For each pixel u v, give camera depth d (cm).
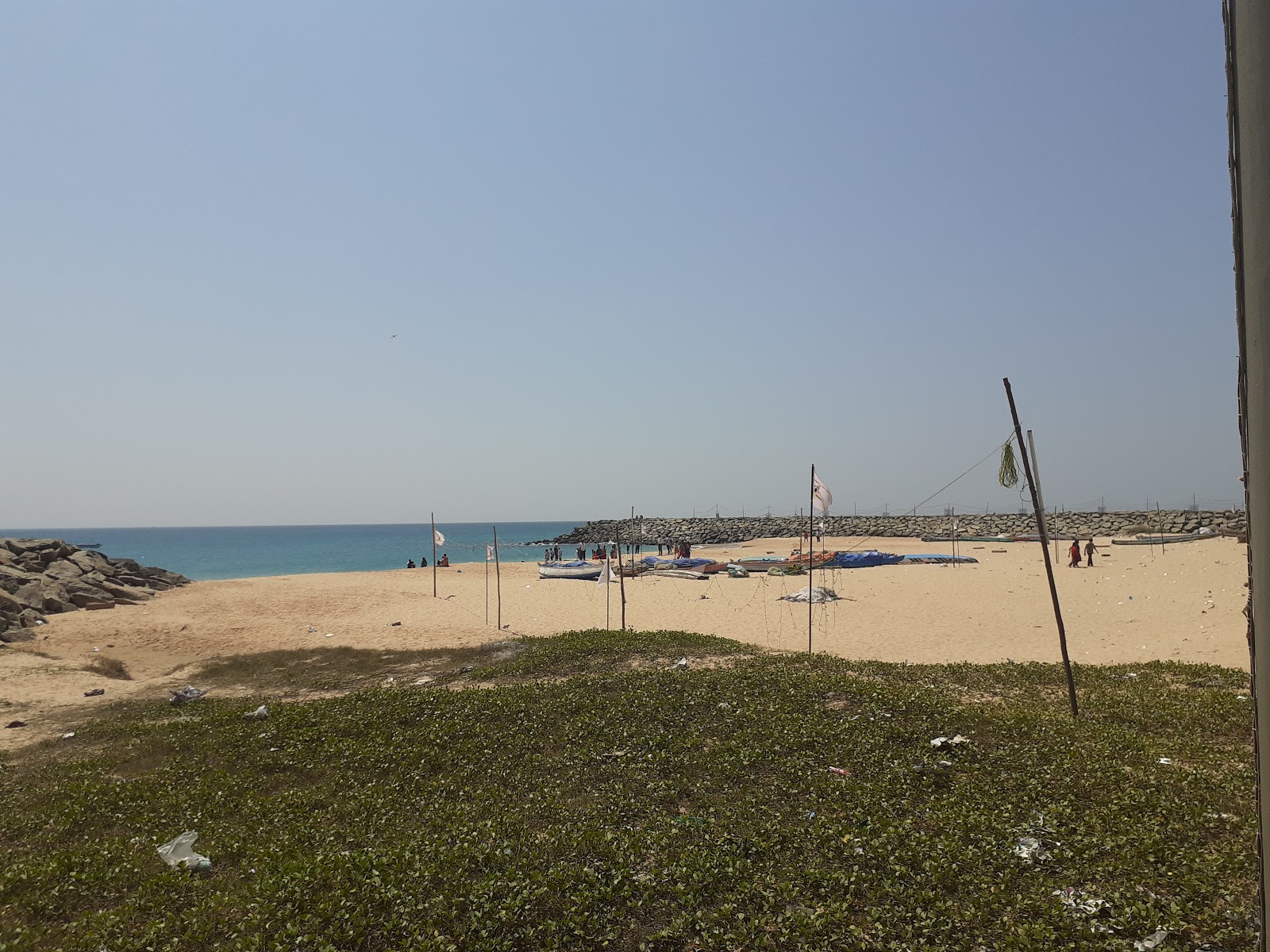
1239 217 302
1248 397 301
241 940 740
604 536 14450
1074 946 679
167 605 3978
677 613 3659
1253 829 887
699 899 814
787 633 3006
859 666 2017
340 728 1566
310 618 3588
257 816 1116
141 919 805
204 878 906
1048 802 1016
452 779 1255
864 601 3819
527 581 5588
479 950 724
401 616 3647
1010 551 7156
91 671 2462
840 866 866
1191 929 696
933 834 941
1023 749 1248
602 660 2186
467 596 4509
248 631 3234
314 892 830
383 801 1156
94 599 3916
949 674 1948
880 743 1306
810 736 1351
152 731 1650
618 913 791
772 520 13475
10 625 3161
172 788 1265
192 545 17512
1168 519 8394
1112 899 749
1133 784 1066
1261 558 290
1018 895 772
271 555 12394
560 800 1149
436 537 4569
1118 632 2761
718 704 1606
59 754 1546
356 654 2648
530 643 2658
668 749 1350
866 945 712
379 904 806
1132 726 1419
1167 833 893
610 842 954
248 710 1788
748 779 1190
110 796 1213
